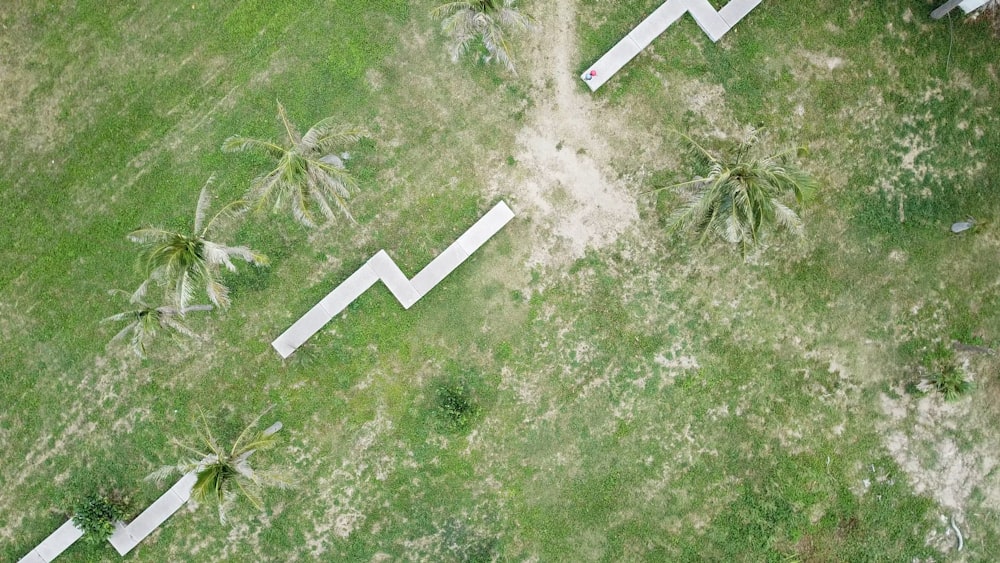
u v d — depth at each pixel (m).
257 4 20.06
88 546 19.81
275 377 20.09
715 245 20.16
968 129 20.17
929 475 20.06
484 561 20.05
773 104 19.97
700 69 19.98
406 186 20.17
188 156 20.06
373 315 20.17
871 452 20.09
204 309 19.28
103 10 19.95
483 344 20.17
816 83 19.94
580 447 20.20
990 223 20.12
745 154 18.11
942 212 20.16
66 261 19.92
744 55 20.16
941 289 20.19
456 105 20.17
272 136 20.08
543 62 20.16
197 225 16.88
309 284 20.09
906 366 19.95
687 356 20.08
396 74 20.14
